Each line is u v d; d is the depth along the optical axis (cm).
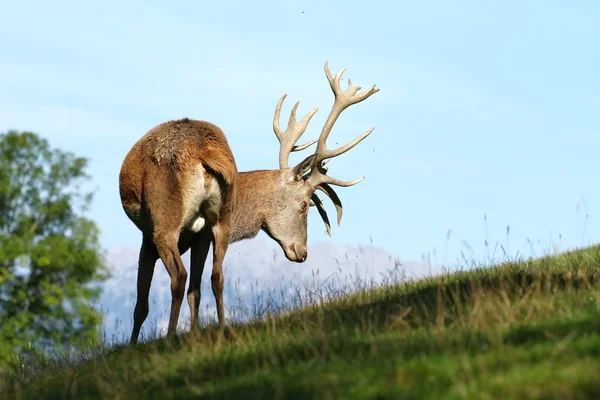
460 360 2009
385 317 2612
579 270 3206
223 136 3319
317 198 4206
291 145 4194
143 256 3369
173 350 2678
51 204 13175
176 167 3112
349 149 4028
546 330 2142
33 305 12600
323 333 2428
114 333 3447
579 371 1844
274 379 2081
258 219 3922
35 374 3077
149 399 2167
